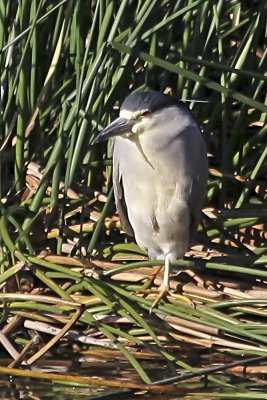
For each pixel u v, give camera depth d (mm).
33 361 10734
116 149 12055
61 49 12406
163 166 11664
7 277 11500
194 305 11242
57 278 11867
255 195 13570
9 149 13234
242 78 13734
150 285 11828
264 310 11305
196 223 12039
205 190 12023
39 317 11461
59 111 13117
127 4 11898
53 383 10336
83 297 11562
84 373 10688
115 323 11461
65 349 11359
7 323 11555
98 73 11930
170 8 12898
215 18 12789
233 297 11688
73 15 12547
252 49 13555
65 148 12156
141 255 12367
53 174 12141
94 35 12695
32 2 12211
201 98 13391
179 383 10383
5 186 13227
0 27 12250
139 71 13508
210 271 12242
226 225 12633
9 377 10492
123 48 11266
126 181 11945
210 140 14039
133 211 12039
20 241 12039
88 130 12109
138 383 10273
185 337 11258
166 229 11930
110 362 11039
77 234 12570
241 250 12594
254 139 13320
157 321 11391
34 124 12617
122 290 11422
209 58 13055
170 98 11766
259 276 12039
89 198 13008
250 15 13359
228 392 10062
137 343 11148
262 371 10664
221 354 11031
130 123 11508
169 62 11852
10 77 12586
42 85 12977
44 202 12578
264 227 12852
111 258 12375
